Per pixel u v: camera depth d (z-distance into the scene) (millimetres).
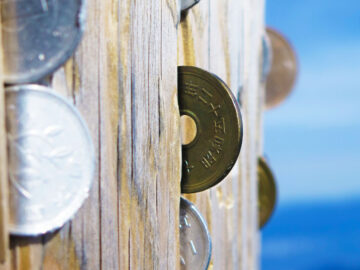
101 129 115
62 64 109
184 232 135
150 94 123
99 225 116
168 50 126
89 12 112
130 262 121
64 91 111
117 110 117
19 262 109
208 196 148
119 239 119
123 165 119
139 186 122
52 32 108
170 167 128
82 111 113
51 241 111
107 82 116
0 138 104
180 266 136
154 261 126
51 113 108
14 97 106
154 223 126
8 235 107
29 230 108
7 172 107
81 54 112
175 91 129
